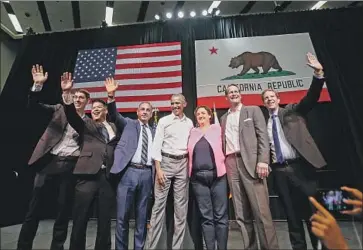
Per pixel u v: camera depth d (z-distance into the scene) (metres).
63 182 2.38
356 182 3.75
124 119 2.45
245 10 5.75
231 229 3.01
